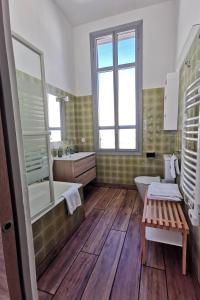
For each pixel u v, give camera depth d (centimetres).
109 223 228
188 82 182
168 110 264
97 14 316
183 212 170
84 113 364
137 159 342
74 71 359
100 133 365
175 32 288
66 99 318
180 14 237
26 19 228
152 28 302
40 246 153
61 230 185
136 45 315
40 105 178
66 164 275
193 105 138
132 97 335
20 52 202
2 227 47
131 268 154
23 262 55
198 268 131
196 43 148
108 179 366
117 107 344
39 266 150
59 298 128
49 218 167
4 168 48
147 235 169
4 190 48
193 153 134
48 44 275
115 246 183
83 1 284
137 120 332
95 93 350
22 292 55
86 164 317
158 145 324
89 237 200
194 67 155
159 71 308
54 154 298
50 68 282
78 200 218
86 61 348
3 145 47
